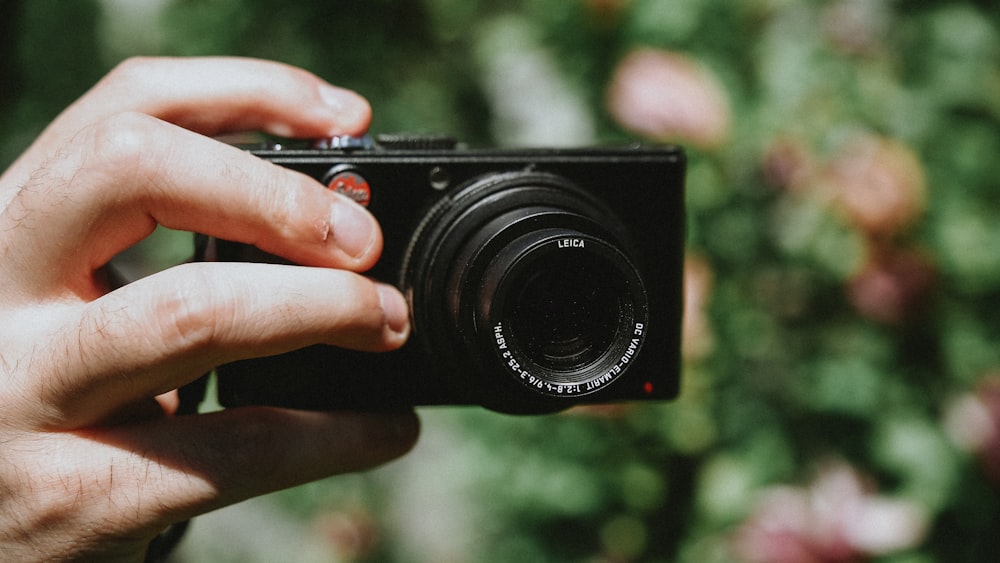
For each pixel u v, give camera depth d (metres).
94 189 0.29
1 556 0.30
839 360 0.48
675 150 0.33
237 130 0.34
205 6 0.68
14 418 0.30
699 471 0.50
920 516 0.45
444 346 0.31
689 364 0.48
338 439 0.32
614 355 0.30
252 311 0.29
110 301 0.29
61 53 0.89
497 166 0.33
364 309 0.30
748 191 0.49
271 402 0.32
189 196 0.29
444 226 0.32
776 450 0.48
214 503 0.30
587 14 0.50
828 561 0.45
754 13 0.49
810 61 0.49
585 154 0.33
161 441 0.30
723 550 0.47
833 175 0.47
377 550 0.70
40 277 0.30
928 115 0.49
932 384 0.48
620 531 0.50
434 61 0.71
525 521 0.51
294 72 0.34
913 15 0.51
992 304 0.48
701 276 0.47
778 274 0.49
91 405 0.30
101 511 0.30
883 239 0.47
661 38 0.49
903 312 0.47
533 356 0.31
